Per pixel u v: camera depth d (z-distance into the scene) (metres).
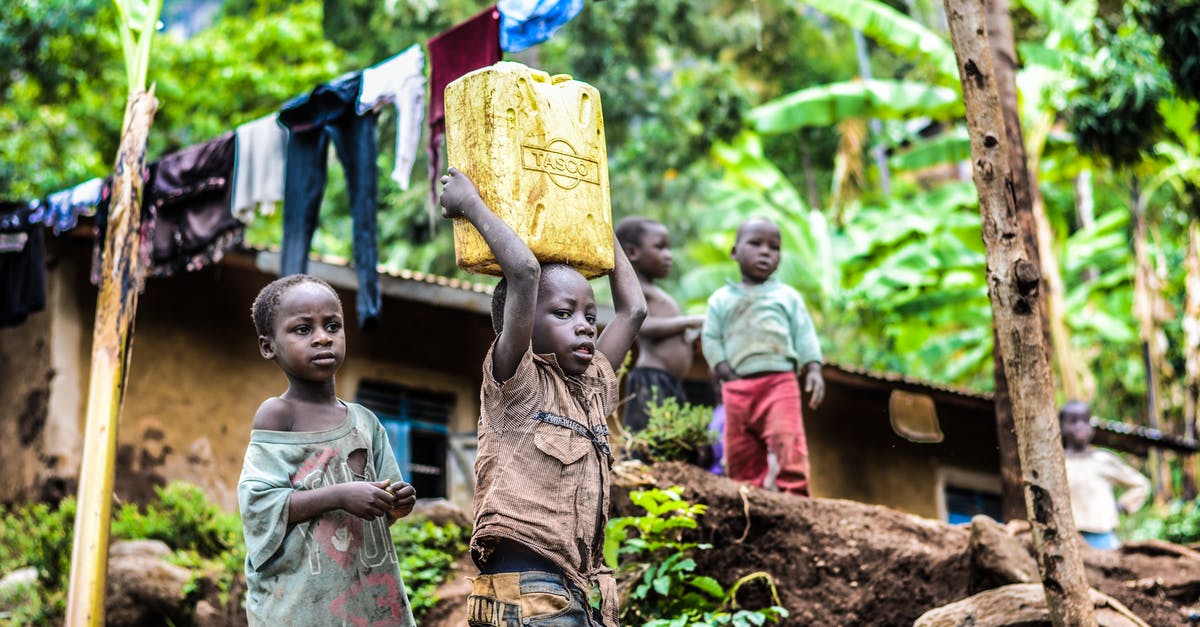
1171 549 6.88
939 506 13.31
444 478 11.30
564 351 4.07
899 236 19.05
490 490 3.95
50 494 9.60
